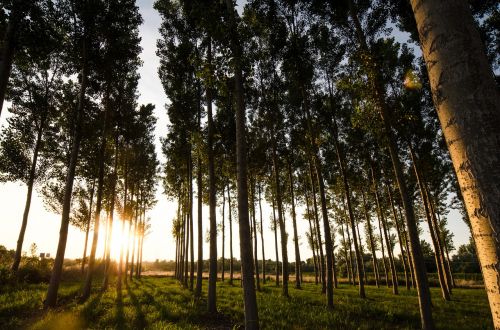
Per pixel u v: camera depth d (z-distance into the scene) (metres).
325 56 16.84
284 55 14.69
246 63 8.17
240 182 7.54
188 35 15.53
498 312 1.11
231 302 14.70
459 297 19.50
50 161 22.92
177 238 36.66
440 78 1.44
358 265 18.91
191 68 15.59
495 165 1.18
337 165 23.81
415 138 19.00
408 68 17.38
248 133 21.20
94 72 16.53
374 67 9.80
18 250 19.94
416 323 10.84
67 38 14.62
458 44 1.39
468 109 1.30
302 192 29.77
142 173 26.30
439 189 25.31
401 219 27.95
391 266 21.77
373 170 22.33
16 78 20.58
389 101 15.82
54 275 13.03
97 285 26.47
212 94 14.26
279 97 18.67
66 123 21.84
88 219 27.77
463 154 1.29
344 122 20.28
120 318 10.10
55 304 12.80
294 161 23.89
